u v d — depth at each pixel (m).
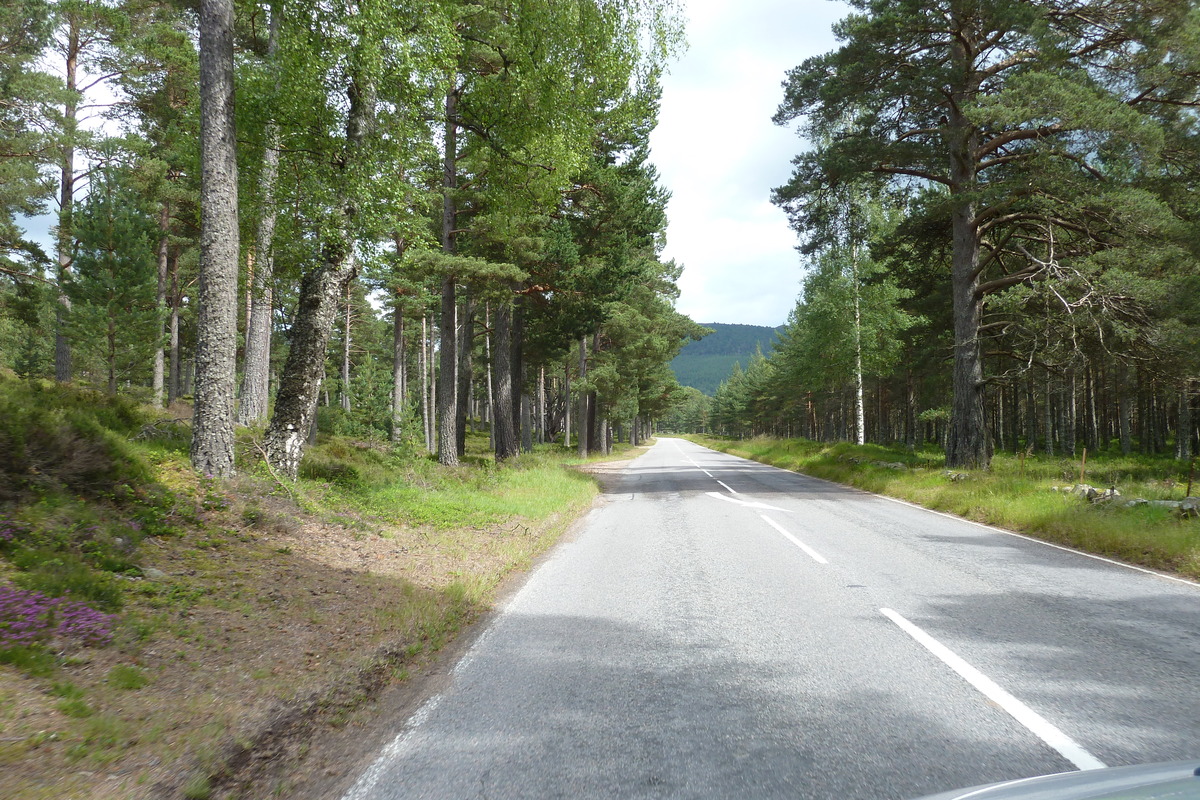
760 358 97.94
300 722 3.88
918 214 23.06
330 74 10.42
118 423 10.58
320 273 10.97
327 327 11.02
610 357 43.03
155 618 4.89
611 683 4.50
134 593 5.26
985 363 34.44
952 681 4.37
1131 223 16.22
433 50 10.66
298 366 10.73
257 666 4.48
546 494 16.56
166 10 22.56
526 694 4.35
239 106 10.63
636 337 41.59
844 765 3.22
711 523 12.62
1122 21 16.11
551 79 13.19
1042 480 15.99
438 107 11.09
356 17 9.88
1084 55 17.25
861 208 24.41
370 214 10.59
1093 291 16.48
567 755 3.43
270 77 10.63
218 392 9.24
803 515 13.68
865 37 18.69
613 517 14.12
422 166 11.87
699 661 4.90
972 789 1.84
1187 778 1.57
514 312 29.78
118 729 3.31
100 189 22.22
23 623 4.11
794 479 24.78
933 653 4.95
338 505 10.25
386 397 31.17
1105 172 18.05
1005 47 17.92
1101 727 3.60
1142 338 17.19
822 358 39.84
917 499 16.20
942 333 29.88
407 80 10.39
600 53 12.67
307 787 3.22
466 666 4.98
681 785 3.06
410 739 3.72
